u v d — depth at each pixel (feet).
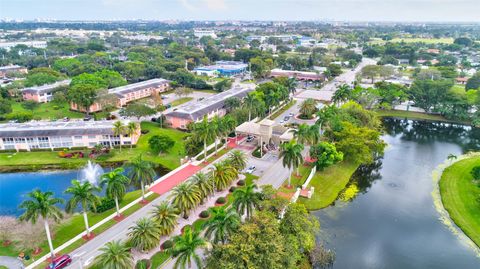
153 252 207.10
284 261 179.32
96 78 598.75
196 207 247.09
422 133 488.02
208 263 168.04
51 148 374.84
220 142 399.03
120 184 234.99
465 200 288.71
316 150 326.85
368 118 413.18
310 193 287.89
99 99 494.59
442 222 265.13
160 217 212.23
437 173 351.05
